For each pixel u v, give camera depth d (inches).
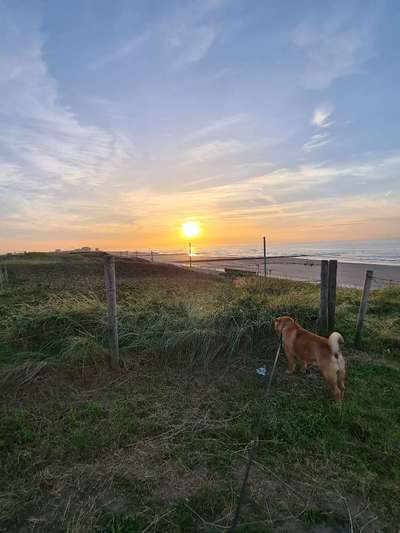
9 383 146.9
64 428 117.1
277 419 124.0
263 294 290.2
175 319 207.6
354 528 77.8
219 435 114.1
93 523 77.8
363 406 136.2
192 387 153.0
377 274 967.0
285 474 95.7
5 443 107.4
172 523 78.0
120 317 206.8
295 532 76.5
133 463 99.3
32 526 77.6
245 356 189.6
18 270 787.4
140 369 169.6
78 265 940.0
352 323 241.4
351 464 100.0
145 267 936.9
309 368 175.8
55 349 181.5
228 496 86.8
